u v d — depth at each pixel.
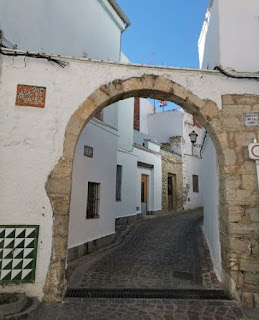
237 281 3.69
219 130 4.12
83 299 3.62
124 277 4.67
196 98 4.20
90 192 6.84
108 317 3.11
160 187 13.89
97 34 7.41
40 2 5.24
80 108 4.00
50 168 3.81
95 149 6.92
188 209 16.27
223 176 4.08
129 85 4.15
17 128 3.82
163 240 7.79
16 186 3.69
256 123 4.11
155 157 13.57
